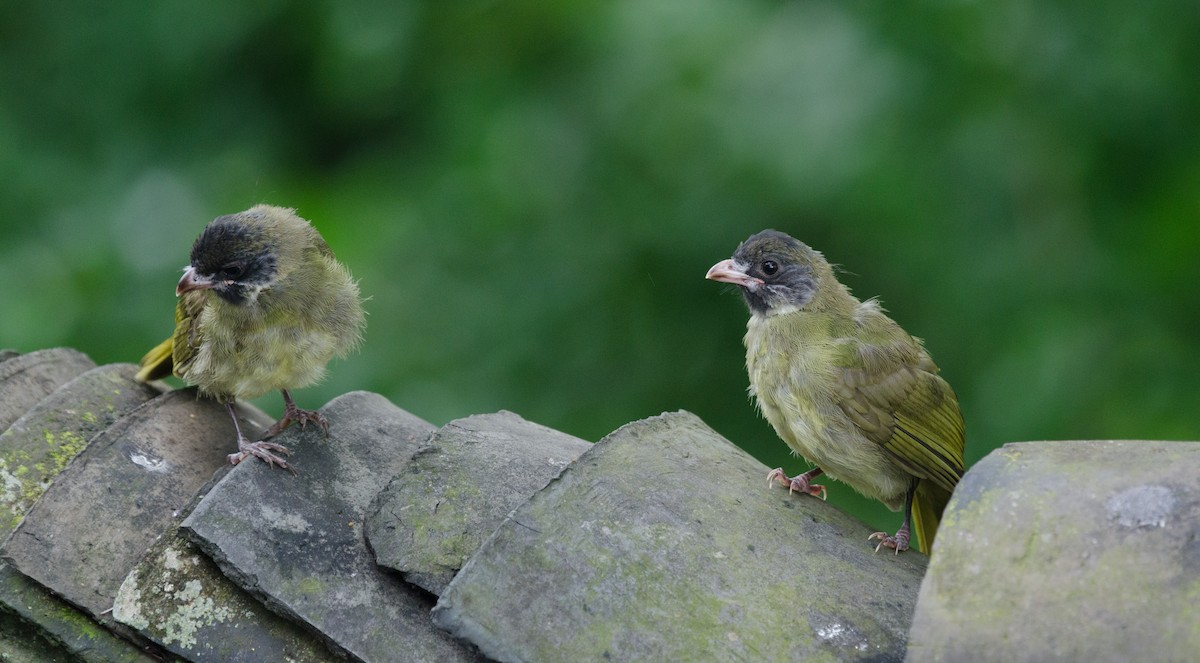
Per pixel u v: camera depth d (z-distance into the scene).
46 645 5.53
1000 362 12.94
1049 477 4.59
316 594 5.30
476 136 13.81
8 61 14.55
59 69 14.55
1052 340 12.77
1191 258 12.98
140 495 6.04
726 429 13.96
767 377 8.74
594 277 13.62
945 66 12.70
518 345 13.51
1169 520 4.35
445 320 13.45
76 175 14.16
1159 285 13.01
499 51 14.23
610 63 13.22
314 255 8.42
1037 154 12.91
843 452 8.38
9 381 7.14
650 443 5.89
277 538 5.50
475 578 4.96
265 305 8.04
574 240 13.58
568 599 4.93
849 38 12.57
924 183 12.57
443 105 14.30
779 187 12.49
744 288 9.02
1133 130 12.84
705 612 4.94
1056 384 12.68
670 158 13.01
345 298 8.54
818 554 5.41
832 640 4.88
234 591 5.42
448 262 13.63
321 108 14.99
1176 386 12.79
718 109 12.59
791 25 12.75
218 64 14.80
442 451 5.94
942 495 8.66
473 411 13.07
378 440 6.45
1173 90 12.74
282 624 5.33
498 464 5.87
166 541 5.54
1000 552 4.42
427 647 5.18
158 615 5.36
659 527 5.29
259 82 14.95
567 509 5.29
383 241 13.57
